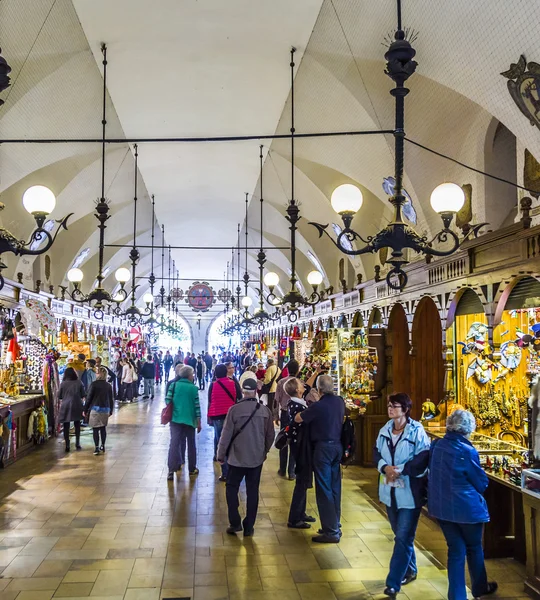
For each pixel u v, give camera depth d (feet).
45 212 15.74
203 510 20.44
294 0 20.77
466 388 23.84
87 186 37.76
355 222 38.73
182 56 24.94
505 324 20.85
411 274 30.30
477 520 12.57
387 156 26.61
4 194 33.19
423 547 17.10
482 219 22.91
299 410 19.25
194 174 43.83
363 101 24.54
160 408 51.55
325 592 13.84
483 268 21.84
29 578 14.49
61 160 32.94
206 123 32.53
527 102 16.56
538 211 18.13
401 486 13.78
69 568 15.15
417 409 30.48
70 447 32.60
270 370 35.70
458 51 17.58
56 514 19.88
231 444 17.99
